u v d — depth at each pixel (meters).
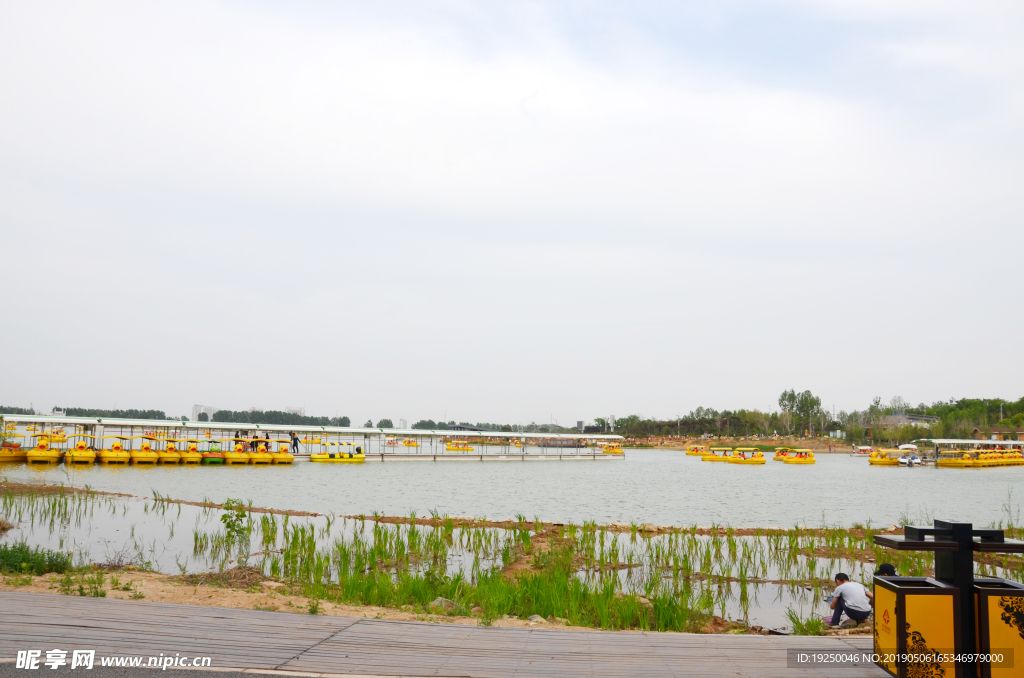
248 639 9.44
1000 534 6.93
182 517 31.67
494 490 59.25
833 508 47.34
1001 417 171.25
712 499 53.38
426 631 10.31
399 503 46.72
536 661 8.90
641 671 8.57
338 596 15.05
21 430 86.19
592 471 93.31
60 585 13.38
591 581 19.91
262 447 95.75
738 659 9.12
